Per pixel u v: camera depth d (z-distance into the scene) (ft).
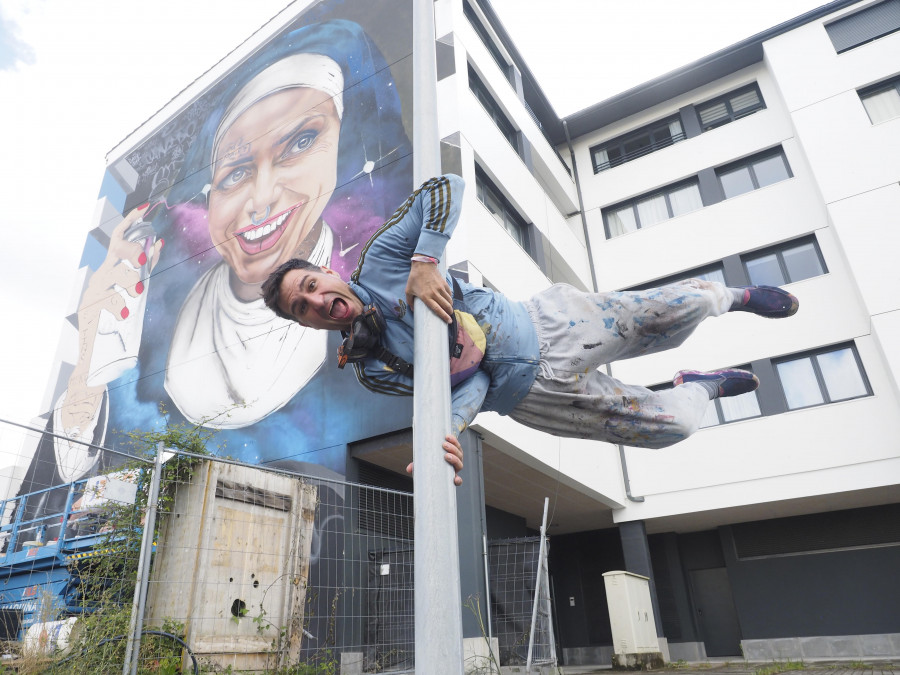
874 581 41.81
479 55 41.42
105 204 51.13
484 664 22.80
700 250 48.14
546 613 23.99
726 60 50.78
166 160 48.67
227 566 14.79
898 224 40.14
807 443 40.01
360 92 38.73
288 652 15.49
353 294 7.69
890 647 40.16
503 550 27.02
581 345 7.94
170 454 14.58
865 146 42.91
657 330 8.14
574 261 49.21
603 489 41.29
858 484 37.99
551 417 8.14
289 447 31.07
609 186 54.44
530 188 43.60
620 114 55.62
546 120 55.83
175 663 12.70
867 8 46.57
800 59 47.57
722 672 32.40
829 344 41.22
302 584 16.69
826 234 43.68
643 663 35.94
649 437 8.34
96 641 12.34
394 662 18.93
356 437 29.19
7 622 15.26
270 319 35.53
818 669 31.94
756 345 43.27
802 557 44.29
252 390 34.24
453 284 7.85
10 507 22.15
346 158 37.24
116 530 15.33
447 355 7.02
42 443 43.39
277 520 16.57
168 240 44.75
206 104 48.06
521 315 8.04
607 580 37.81
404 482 32.32
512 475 35.99
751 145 49.19
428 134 8.52
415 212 7.70
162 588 14.01
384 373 7.91
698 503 42.24
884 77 44.21
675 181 51.57
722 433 42.75
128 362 41.96
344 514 26.55
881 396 38.70
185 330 39.99
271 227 38.83
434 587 6.07
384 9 40.11
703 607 47.75
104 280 47.50
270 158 41.45
